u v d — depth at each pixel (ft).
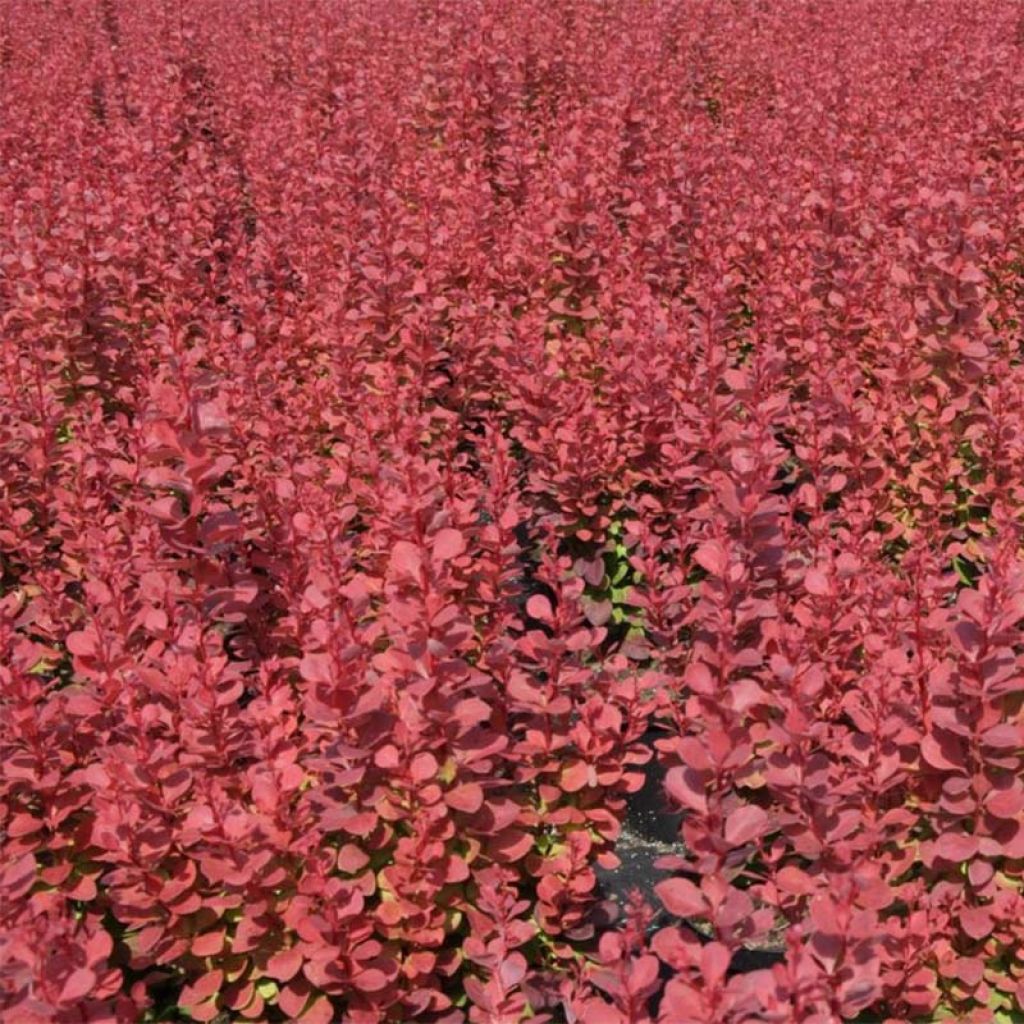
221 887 13.01
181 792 12.84
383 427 20.10
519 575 16.51
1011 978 13.03
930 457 20.56
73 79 45.50
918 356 21.48
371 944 12.01
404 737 12.46
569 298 25.34
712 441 18.88
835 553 16.57
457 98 36.70
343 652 12.25
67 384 23.15
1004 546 14.16
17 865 11.80
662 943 10.68
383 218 24.98
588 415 20.33
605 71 39.22
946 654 14.62
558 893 13.62
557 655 14.16
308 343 24.79
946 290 20.79
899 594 15.99
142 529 16.57
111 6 58.44
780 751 13.97
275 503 18.30
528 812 14.01
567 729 14.73
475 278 26.11
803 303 23.77
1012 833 12.71
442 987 13.70
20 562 19.57
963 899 13.16
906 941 12.31
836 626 14.99
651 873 16.70
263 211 31.89
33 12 57.72
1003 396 19.77
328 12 50.90
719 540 14.90
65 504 18.97
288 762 12.69
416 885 12.70
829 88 38.09
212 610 15.33
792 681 13.11
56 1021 10.66
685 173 29.35
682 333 22.02
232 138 38.27
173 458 15.80
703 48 46.01
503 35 39.04
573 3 48.73
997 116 31.96
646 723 14.93
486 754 13.03
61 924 11.10
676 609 17.70
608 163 31.07
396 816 12.55
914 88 38.22
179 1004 12.67
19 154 35.40
